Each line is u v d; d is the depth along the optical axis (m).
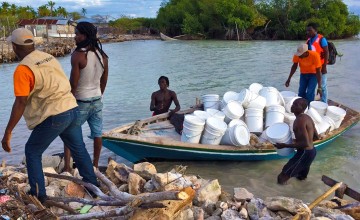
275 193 6.69
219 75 21.62
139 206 4.04
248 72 22.53
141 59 33.25
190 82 19.30
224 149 7.64
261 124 8.34
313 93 9.98
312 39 9.96
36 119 4.38
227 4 67.69
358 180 7.15
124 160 8.62
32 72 4.16
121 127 8.46
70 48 49.09
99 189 5.01
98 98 5.66
